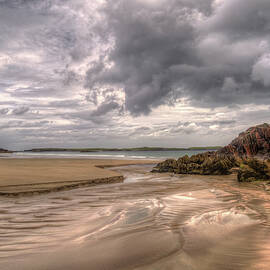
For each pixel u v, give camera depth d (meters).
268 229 3.63
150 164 26.08
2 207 5.59
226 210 4.95
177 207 5.25
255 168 11.05
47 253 2.68
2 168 14.65
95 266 2.30
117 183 10.78
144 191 8.04
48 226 3.91
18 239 3.24
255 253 2.68
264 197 6.66
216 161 15.11
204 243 2.99
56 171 13.63
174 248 2.81
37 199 6.71
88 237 3.27
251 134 15.15
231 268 2.27
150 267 2.27
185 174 15.57
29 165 18.52
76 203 6.02
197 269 2.23
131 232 3.46
